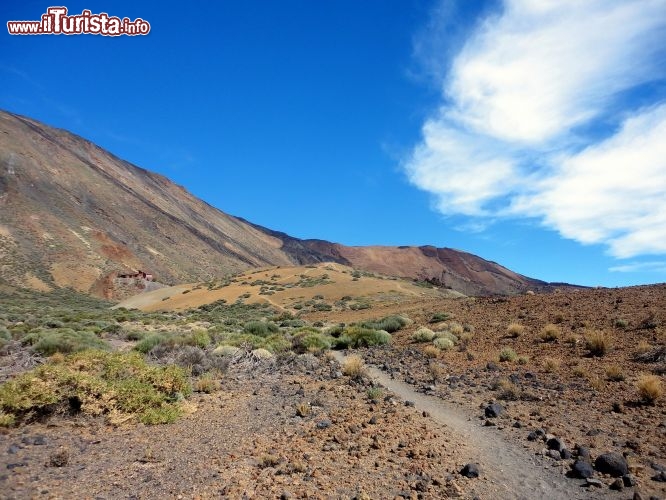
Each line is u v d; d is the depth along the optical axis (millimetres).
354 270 104062
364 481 5918
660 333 13852
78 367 11359
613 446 7129
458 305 31625
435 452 6965
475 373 13219
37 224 131750
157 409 9406
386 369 15016
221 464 6539
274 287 81375
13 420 8195
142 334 27203
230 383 13008
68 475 6090
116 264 133500
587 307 20203
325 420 8656
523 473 6293
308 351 19188
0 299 72938
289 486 5715
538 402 9805
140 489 5645
